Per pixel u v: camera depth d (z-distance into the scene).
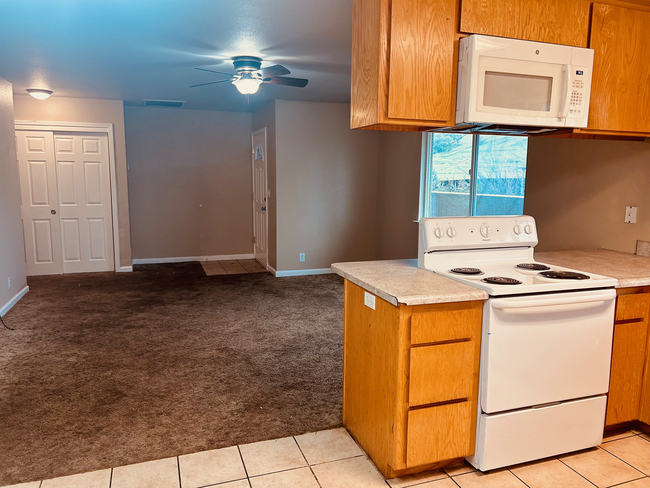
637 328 2.37
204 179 7.31
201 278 6.20
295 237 6.35
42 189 6.17
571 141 3.24
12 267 4.89
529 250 2.72
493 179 4.40
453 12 2.12
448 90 2.16
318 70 4.35
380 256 6.62
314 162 6.29
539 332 2.12
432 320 1.99
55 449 2.31
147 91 5.50
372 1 2.10
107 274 6.39
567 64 2.26
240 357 3.53
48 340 3.84
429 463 2.10
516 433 2.15
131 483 2.07
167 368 3.31
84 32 3.19
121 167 6.36
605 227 3.06
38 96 5.41
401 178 5.97
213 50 3.66
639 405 2.46
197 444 2.38
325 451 2.33
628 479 2.13
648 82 2.53
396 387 1.99
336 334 4.06
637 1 2.40
